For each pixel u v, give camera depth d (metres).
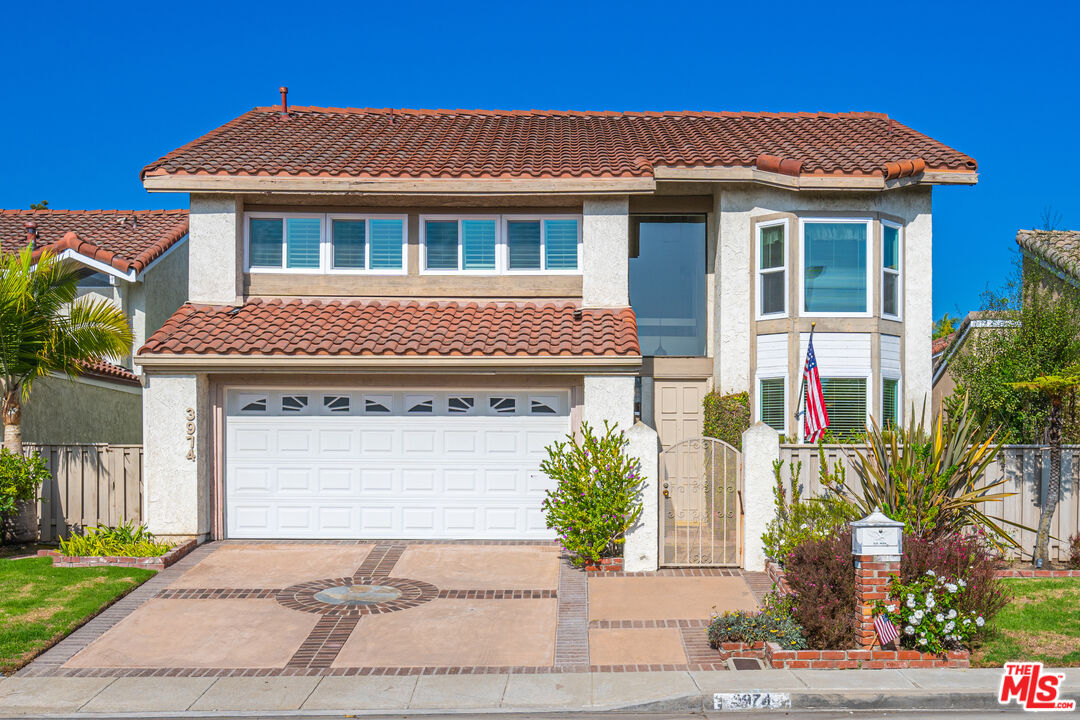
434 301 17.00
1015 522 13.50
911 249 17.59
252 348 14.80
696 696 8.92
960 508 12.23
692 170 16.53
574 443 14.09
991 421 15.67
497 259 17.03
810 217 16.86
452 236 17.12
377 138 19.72
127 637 10.94
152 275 21.42
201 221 16.61
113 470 15.49
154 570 13.44
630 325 15.64
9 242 20.98
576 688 9.33
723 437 16.53
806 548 10.98
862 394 16.70
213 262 16.59
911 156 17.39
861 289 16.84
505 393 15.48
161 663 10.16
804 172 16.59
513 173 16.33
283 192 16.28
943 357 20.78
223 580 13.13
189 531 14.93
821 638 10.12
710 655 10.23
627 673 9.73
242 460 15.54
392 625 11.30
